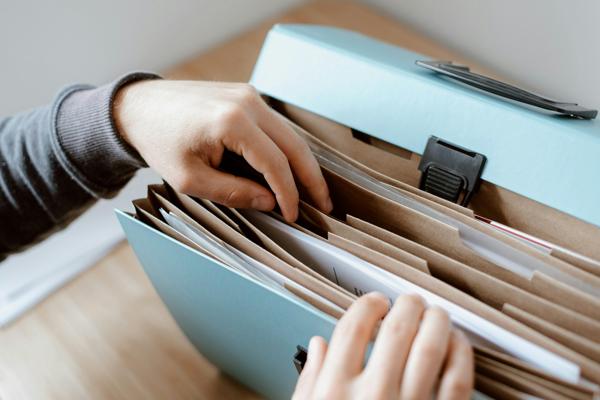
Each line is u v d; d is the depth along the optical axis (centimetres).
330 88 52
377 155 51
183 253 39
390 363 30
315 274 37
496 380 33
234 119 41
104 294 65
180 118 44
